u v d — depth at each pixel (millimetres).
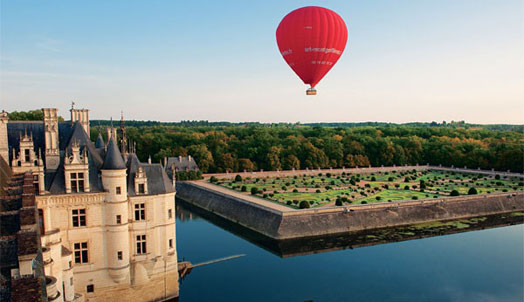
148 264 54406
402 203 103875
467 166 189500
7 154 52438
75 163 49062
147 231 54219
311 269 72000
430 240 89312
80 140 54500
